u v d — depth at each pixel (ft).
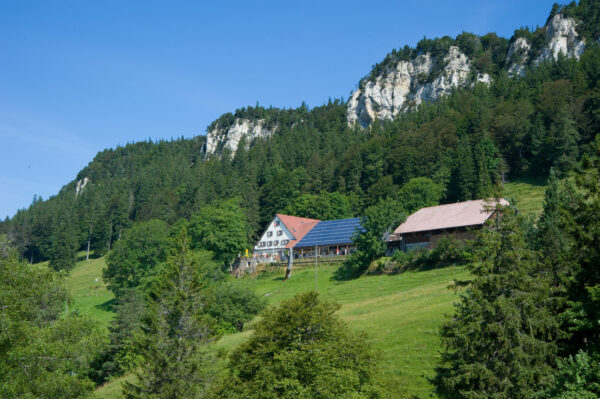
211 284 235.40
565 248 115.34
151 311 140.15
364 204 484.74
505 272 100.48
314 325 107.34
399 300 201.87
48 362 101.19
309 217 476.95
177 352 129.49
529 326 95.14
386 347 145.18
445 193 458.50
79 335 110.01
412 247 288.51
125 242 386.32
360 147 623.77
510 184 447.83
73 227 599.98
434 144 528.63
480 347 97.09
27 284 108.88
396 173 512.63
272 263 349.00
